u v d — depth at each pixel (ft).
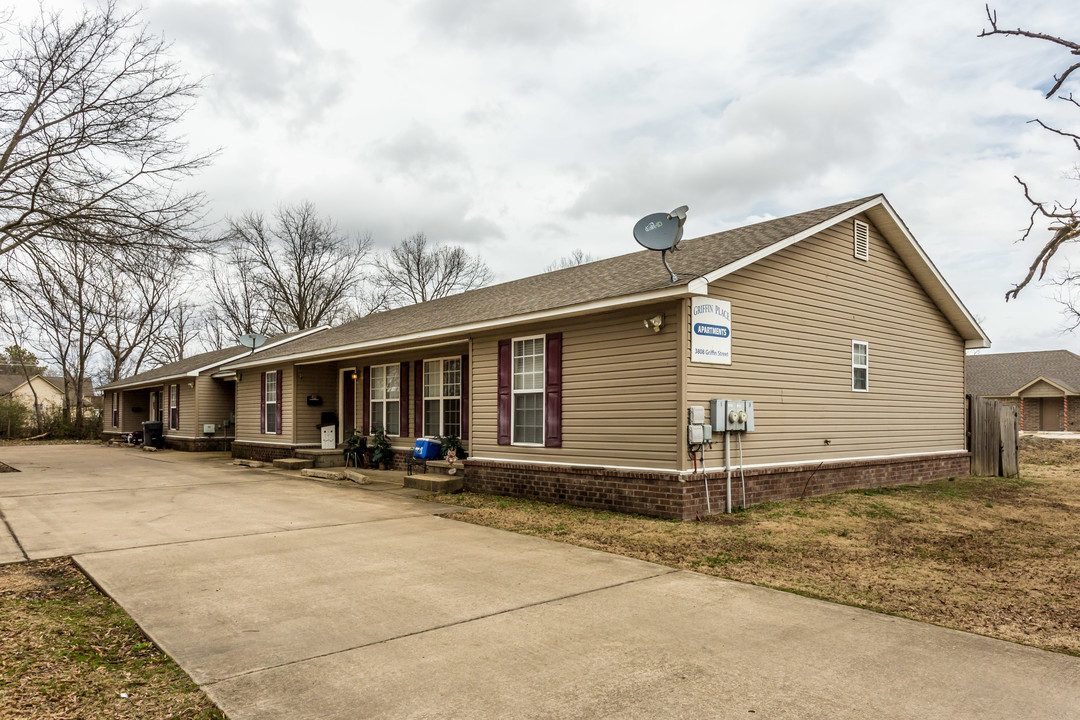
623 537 25.07
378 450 49.34
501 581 19.29
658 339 28.96
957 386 47.50
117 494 37.81
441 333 38.73
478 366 38.65
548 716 10.80
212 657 13.39
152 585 18.67
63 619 15.71
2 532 26.20
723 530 26.12
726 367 30.12
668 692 11.76
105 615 16.19
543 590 18.38
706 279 27.35
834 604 17.31
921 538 25.38
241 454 64.39
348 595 17.83
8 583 18.98
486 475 37.40
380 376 51.85
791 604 17.25
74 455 70.59
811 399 34.99
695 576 19.99
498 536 25.80
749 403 30.63
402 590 18.31
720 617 16.12
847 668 12.98
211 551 22.99
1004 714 11.03
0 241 41.45
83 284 44.19
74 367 123.03
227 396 78.13
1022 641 14.70
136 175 43.14
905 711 11.10
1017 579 19.85
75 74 41.19
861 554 22.79
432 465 42.47
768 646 14.16
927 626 15.66
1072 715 11.02
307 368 56.85
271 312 134.00
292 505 33.58
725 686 12.05
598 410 31.48
